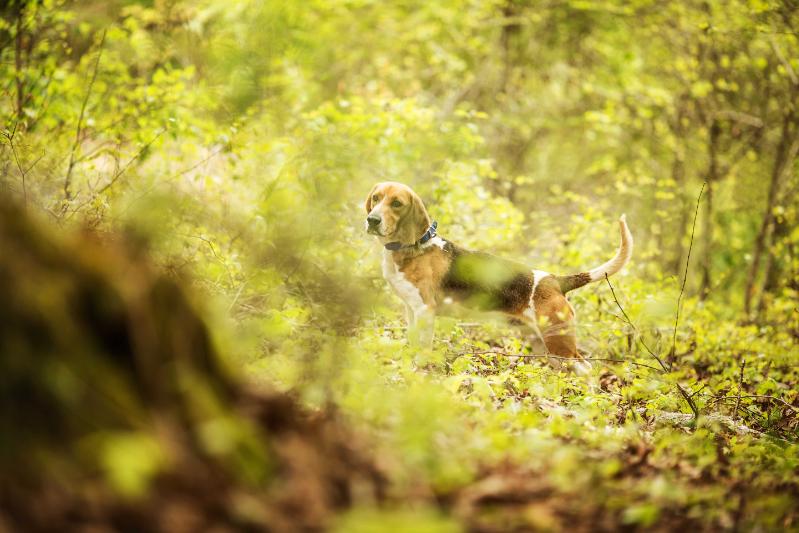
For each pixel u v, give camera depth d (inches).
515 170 656.4
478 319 311.7
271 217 247.0
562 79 677.3
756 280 509.4
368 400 178.2
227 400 123.9
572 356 300.2
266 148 332.8
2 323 101.6
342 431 139.9
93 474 101.5
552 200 534.0
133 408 109.3
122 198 272.1
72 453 102.0
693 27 549.0
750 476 180.9
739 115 560.7
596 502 141.5
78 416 103.9
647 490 150.5
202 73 402.0
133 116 360.5
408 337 277.6
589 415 219.9
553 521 130.6
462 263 303.4
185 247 232.7
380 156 401.1
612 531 132.6
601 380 299.6
